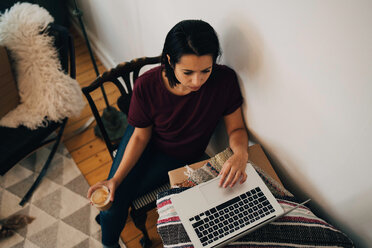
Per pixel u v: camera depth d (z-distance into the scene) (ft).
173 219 2.63
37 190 5.32
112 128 5.98
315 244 2.57
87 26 7.61
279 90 2.75
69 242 4.75
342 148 2.43
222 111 3.46
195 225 2.59
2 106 4.42
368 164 2.29
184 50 2.48
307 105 2.53
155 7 4.03
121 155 3.85
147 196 3.77
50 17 4.37
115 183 3.38
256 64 2.84
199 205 2.69
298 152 2.98
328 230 2.64
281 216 2.61
